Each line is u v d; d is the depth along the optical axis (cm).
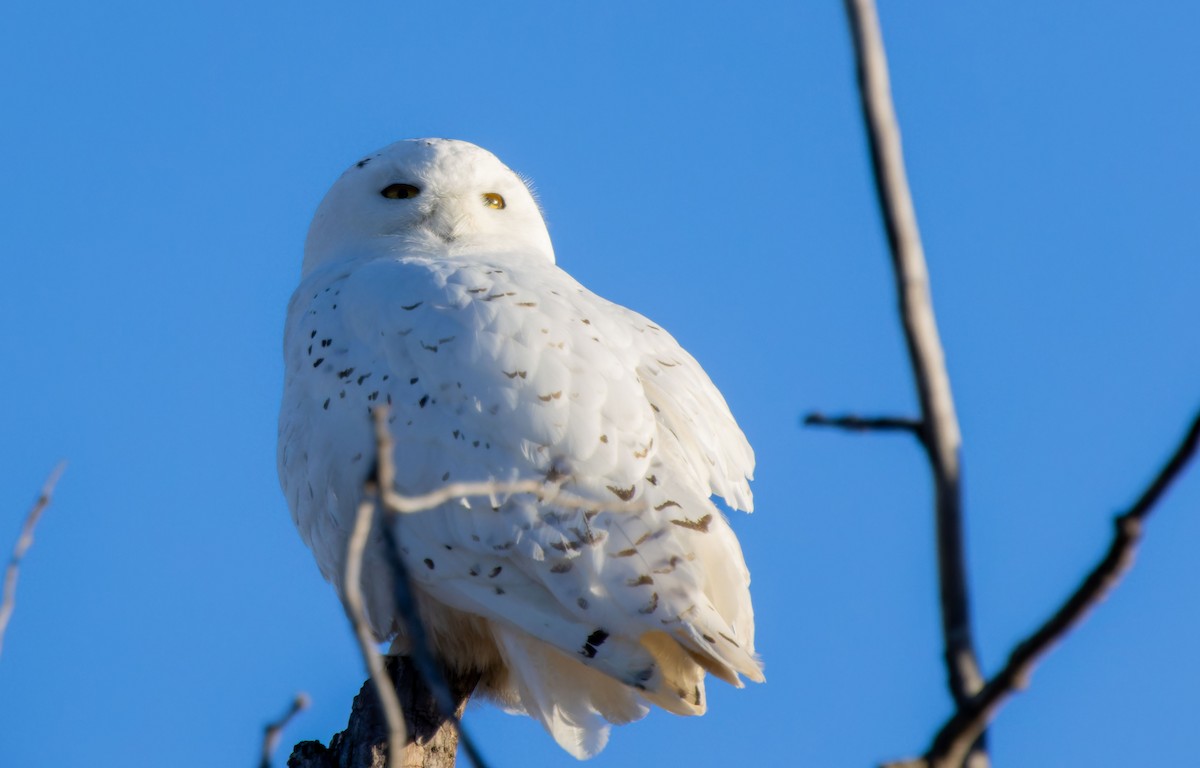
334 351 936
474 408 875
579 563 838
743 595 869
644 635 837
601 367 898
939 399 381
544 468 857
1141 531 371
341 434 907
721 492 940
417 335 911
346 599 446
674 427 920
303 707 445
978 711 394
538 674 861
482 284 941
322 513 918
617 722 857
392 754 427
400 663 860
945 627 393
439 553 866
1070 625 382
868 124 369
